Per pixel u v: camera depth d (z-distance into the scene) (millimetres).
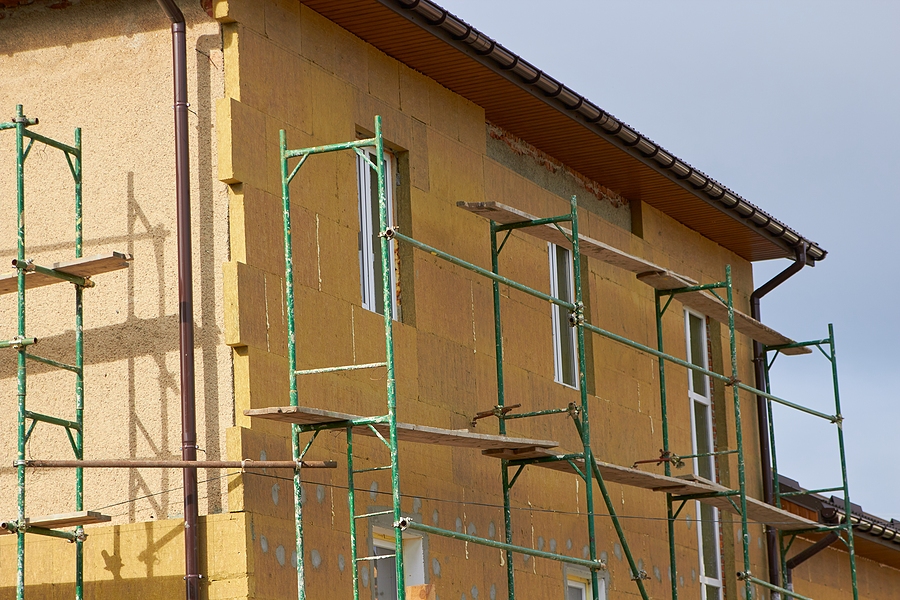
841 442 19172
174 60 11656
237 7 11734
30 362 11867
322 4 12562
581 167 16641
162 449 11289
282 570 11148
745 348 19891
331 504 11812
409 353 13133
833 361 19281
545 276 15734
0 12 12469
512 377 14680
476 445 12555
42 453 11688
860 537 21641
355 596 11055
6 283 11320
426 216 13781
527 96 14633
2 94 12305
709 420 18906
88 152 11953
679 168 16719
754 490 19562
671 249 18375
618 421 16469
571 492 15344
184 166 11508
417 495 12867
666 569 16922
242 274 11367
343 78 12953
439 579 12930
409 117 13789
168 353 11422
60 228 11961
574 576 15219
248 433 11109
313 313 12039
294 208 12070
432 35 13172
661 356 15438
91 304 11727
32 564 11375
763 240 19531
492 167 14984
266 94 11961
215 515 10930
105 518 10594
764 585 16938
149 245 11633
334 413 10844
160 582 10938
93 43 12133
